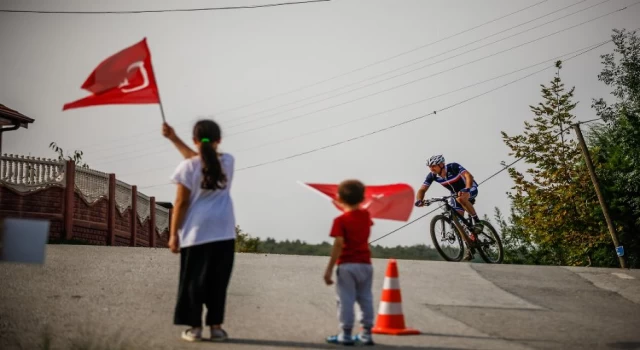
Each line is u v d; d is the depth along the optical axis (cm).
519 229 3422
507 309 1029
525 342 838
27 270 1154
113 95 794
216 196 764
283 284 1128
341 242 770
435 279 1223
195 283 757
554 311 1031
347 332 777
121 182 2866
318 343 784
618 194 2928
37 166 2405
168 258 1398
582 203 3031
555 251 3328
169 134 789
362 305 782
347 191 771
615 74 2983
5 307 891
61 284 1051
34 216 2378
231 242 768
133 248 1631
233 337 800
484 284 1198
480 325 923
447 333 867
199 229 753
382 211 809
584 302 1103
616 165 2956
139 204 3095
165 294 1019
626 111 2916
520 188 3234
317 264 1347
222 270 764
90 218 2617
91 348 723
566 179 3153
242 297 1023
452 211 1551
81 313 882
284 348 757
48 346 712
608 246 3011
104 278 1117
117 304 940
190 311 762
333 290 1096
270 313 933
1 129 2650
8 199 2325
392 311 858
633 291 1192
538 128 3281
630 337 882
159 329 821
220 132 774
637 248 2953
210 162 756
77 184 2542
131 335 787
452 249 1545
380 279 1219
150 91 795
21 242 584
